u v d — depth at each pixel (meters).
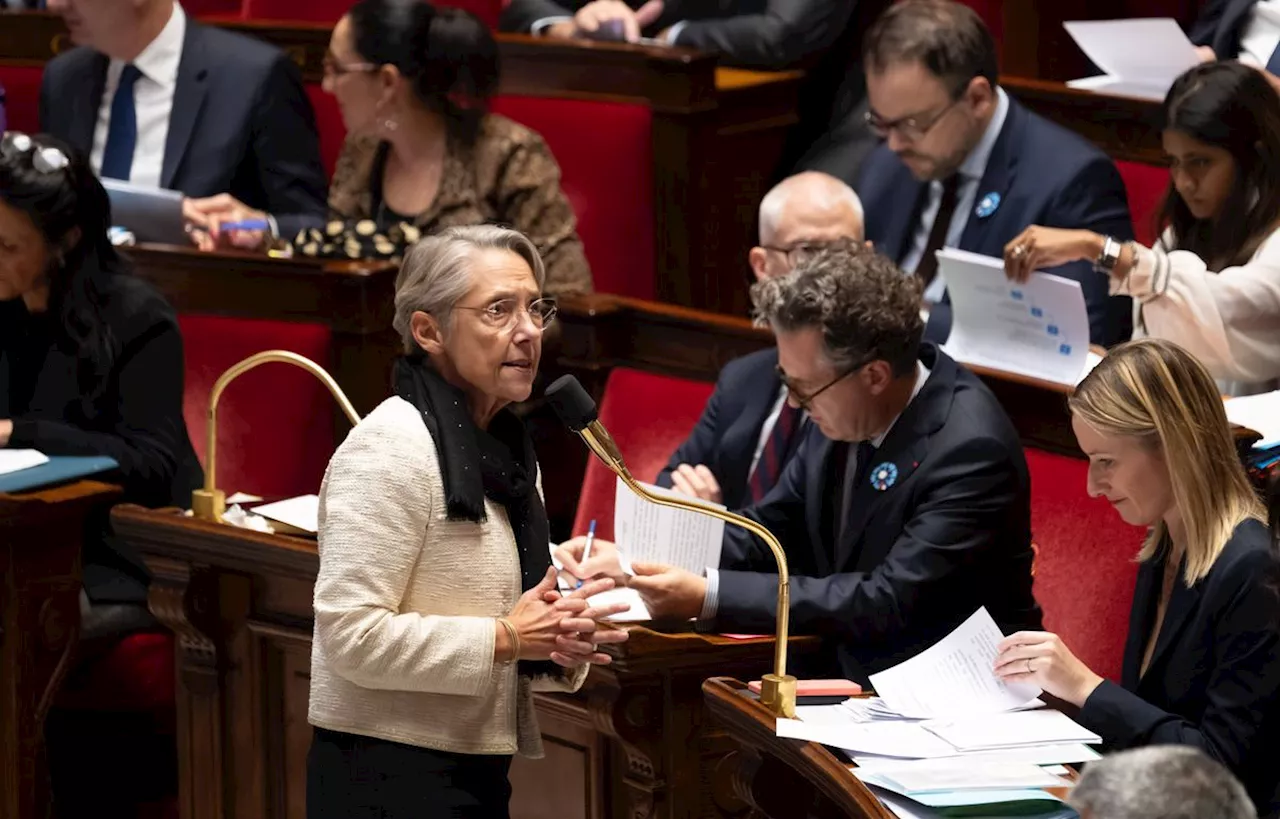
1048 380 14.02
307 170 20.94
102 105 20.91
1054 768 9.72
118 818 16.52
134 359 15.87
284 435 17.28
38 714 14.95
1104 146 19.09
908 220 17.30
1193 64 18.69
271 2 24.53
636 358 16.84
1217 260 15.03
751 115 21.28
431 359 10.51
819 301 12.27
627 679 11.93
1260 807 10.26
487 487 10.27
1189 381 10.60
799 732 10.05
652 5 22.61
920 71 16.33
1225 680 10.27
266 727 14.08
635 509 13.16
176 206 18.75
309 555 13.12
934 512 12.37
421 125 18.08
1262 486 11.80
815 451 13.24
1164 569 11.24
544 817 13.01
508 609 10.30
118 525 14.10
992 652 10.73
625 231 20.77
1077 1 22.59
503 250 10.38
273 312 17.47
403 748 10.17
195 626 13.99
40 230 15.45
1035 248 14.27
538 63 20.80
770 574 12.57
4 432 15.38
